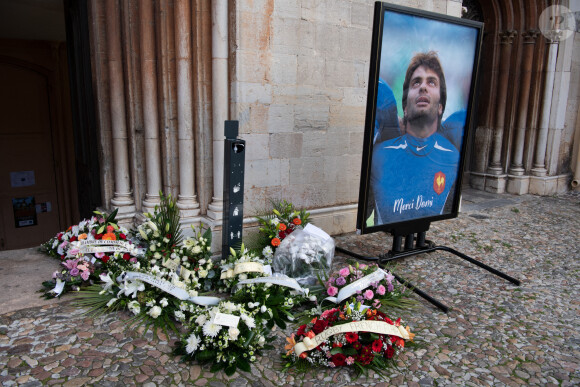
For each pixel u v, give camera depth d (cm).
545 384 260
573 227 600
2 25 724
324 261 366
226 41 405
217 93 410
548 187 800
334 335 266
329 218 511
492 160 812
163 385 244
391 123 363
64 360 261
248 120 426
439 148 404
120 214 445
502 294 383
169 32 409
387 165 371
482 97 805
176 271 355
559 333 320
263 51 421
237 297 309
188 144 423
